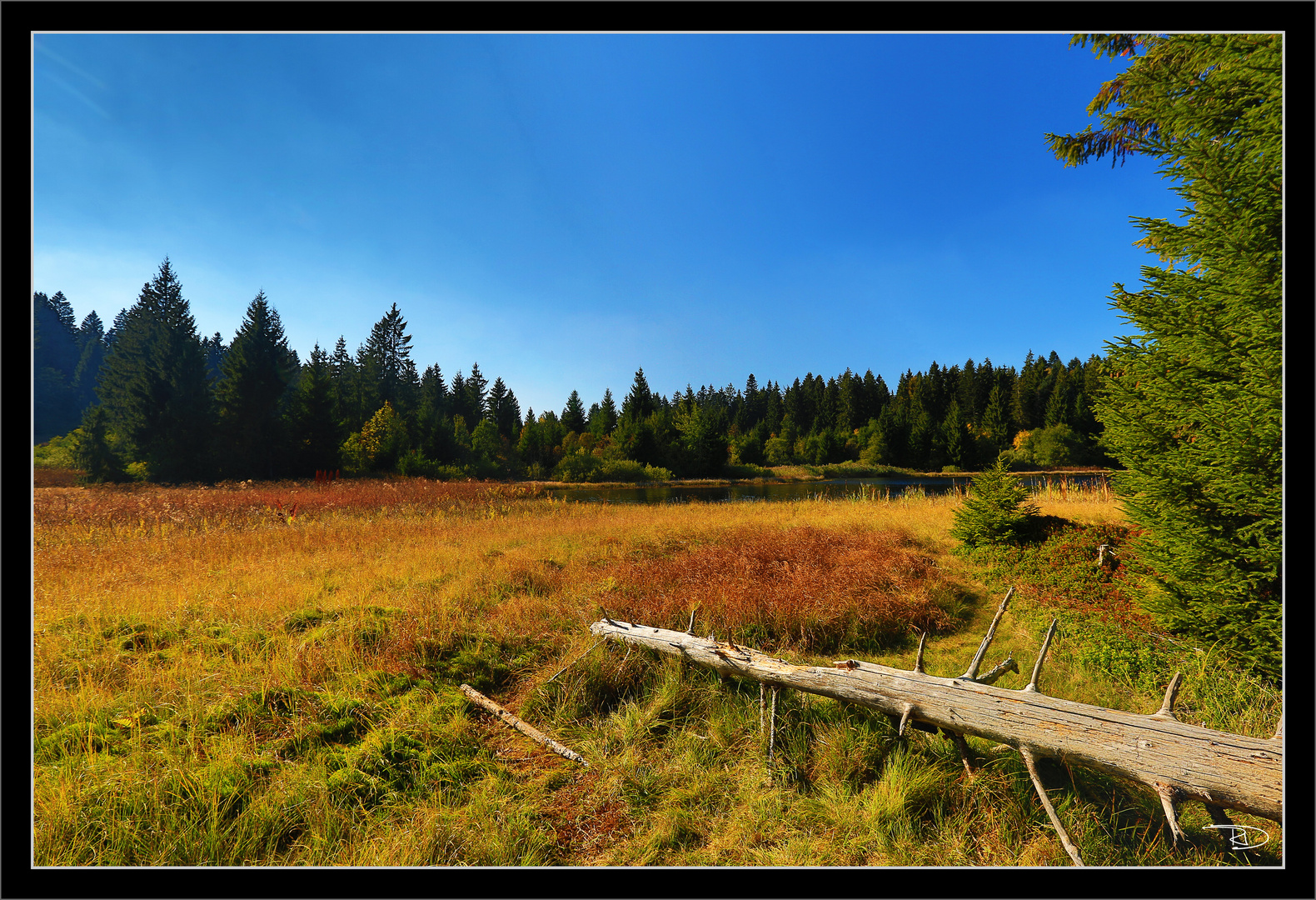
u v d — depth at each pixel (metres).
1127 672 4.46
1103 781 3.15
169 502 15.68
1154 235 4.59
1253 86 3.78
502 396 74.94
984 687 3.05
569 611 5.82
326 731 3.57
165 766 3.05
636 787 3.28
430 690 4.27
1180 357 4.39
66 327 94.44
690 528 11.14
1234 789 2.27
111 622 5.12
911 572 7.27
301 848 2.67
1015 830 2.80
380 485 25.78
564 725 3.96
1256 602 3.97
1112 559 7.00
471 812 2.97
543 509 16.70
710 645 4.28
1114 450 5.13
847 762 3.35
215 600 5.82
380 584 6.78
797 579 6.49
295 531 11.09
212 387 36.25
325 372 39.94
